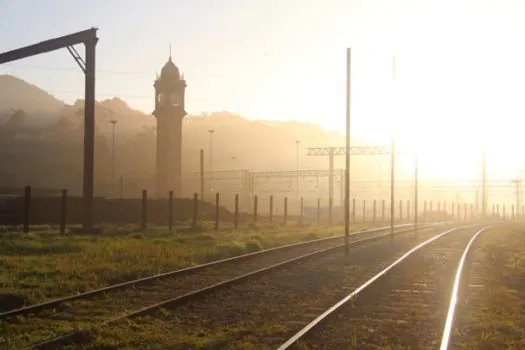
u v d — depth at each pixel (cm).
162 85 9562
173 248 2988
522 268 2539
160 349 1013
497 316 1395
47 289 1673
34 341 1038
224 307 1442
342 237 4519
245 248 3219
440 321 1312
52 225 5362
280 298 1602
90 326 1150
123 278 1925
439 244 3969
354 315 1363
